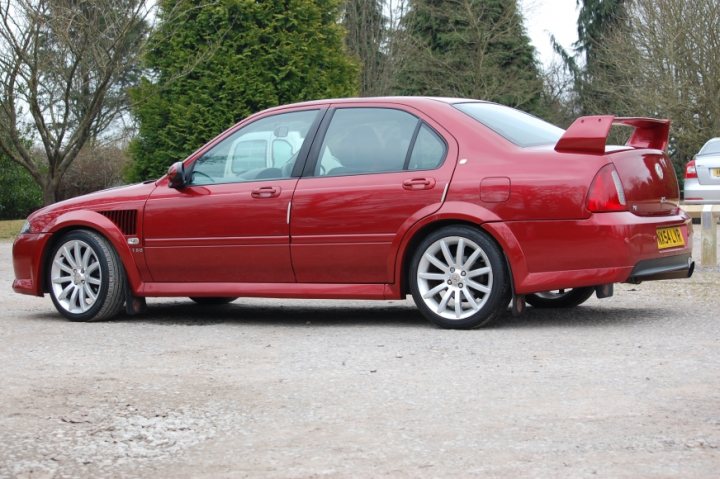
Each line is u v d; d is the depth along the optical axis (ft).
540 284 20.49
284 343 20.04
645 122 22.65
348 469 11.13
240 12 69.87
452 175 21.26
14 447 12.34
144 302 24.84
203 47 69.10
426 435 12.46
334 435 12.59
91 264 24.47
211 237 23.36
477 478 10.68
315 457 11.64
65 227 24.91
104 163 100.32
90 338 21.25
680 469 10.82
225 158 23.80
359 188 21.98
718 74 94.12
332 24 74.84
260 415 13.75
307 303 28.09
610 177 20.31
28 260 25.22
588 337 19.74
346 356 18.21
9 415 13.98
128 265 24.20
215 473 11.16
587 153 20.56
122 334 21.84
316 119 23.22
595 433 12.35
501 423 12.96
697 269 34.60
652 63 99.04
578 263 20.29
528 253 20.54
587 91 140.15
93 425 13.37
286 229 22.57
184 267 23.76
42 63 67.51
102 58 67.56
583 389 14.84
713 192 55.01
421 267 21.58
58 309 24.73
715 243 35.06
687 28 95.09
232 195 23.22
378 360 17.70
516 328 21.27
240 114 69.87
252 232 22.91
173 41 70.18
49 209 25.29
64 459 11.80
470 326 21.20
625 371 16.11
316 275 22.50
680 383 15.11
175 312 26.32
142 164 71.87
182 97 70.08
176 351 19.29
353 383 15.72
